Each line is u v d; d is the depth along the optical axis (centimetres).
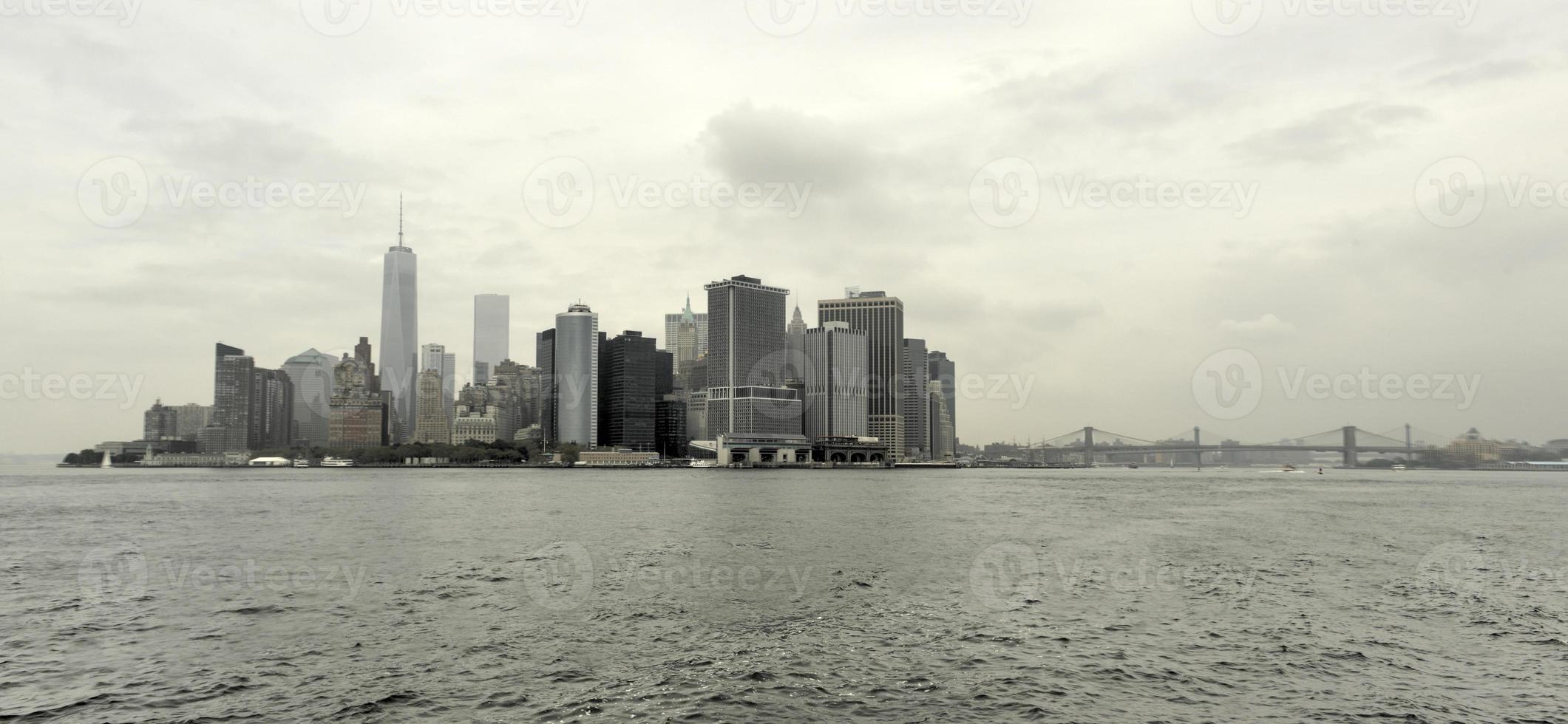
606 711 3781
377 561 8494
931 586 6888
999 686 4134
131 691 4059
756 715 3738
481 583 7056
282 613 5759
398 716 3719
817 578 7325
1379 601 6175
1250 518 14312
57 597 6394
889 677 4278
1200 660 4572
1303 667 4441
